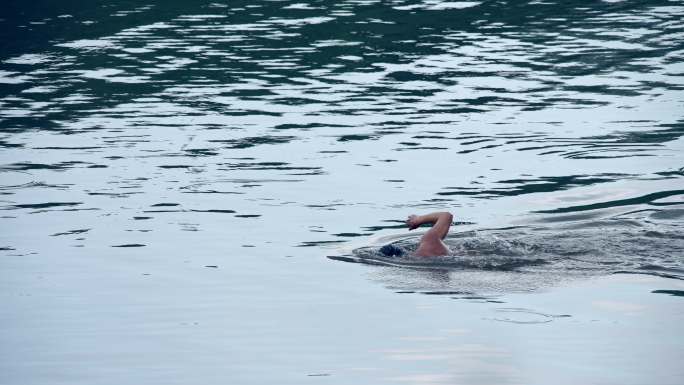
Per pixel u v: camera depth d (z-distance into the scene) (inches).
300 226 1711.4
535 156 2144.4
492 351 1179.9
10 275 1477.6
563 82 2807.6
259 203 1843.0
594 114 2475.4
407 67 3016.7
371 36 3454.7
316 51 3235.7
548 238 1616.6
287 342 1221.1
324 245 1611.7
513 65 3021.7
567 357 1157.7
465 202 1836.9
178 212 1791.3
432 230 1568.7
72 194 1898.4
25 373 1137.4
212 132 2361.0
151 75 2945.4
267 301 1364.4
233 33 3531.0
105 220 1747.0
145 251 1585.9
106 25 3683.6
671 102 2568.9
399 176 2011.6
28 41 3400.6
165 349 1203.9
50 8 4001.0
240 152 2192.4
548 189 1909.4
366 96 2694.4
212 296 1385.3
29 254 1572.3
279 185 1955.0
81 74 2957.7
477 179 1984.5
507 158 2133.4
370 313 1314.0
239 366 1151.0
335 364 1151.6
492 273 1467.8
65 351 1199.6
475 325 1263.5
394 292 1395.2
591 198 1844.2
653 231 1646.2
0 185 1959.9
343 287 1417.3
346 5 4042.8
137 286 1428.4
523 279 1439.5
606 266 1483.8
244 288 1417.3
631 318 1275.8
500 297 1366.9
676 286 1396.4
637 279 1428.4
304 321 1289.4
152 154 2180.1
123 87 2807.6
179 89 2787.9
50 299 1378.0
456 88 2765.7
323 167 2076.8
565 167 2059.5
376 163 2105.1
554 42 3334.2
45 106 2615.7
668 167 2042.3
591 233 1636.3
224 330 1262.3
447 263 1513.3
